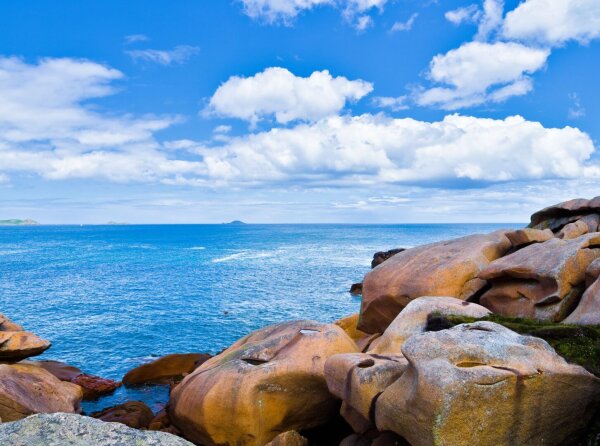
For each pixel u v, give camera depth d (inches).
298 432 571.5
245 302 1866.4
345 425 592.1
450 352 377.7
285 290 2170.3
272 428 556.7
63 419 223.6
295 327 637.9
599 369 430.0
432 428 340.2
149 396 845.2
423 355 379.6
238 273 2844.5
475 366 366.6
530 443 381.1
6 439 205.3
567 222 903.7
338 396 470.6
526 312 651.5
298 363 561.6
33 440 205.8
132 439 212.5
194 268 3157.0
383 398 401.4
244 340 679.7
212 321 1535.4
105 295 2046.0
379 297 804.0
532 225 977.5
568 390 390.9
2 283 2425.0
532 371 373.7
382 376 429.7
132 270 3058.6
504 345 392.8
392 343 567.5
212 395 555.5
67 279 2598.4
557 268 633.6
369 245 5866.1
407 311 596.4
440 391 340.2
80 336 1346.0
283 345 597.9
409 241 6791.3
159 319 1561.3
